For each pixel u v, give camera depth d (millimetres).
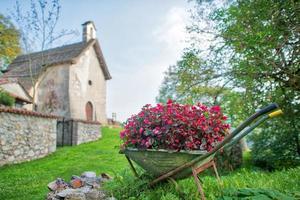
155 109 3863
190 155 3350
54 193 4574
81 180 5023
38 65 22312
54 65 21641
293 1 5715
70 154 12094
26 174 8023
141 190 4121
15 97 16109
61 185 4887
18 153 10461
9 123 10250
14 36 18453
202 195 3275
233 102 7137
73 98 21344
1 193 5664
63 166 9242
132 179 4473
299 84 6680
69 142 15328
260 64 5934
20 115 10836
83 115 22234
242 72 6477
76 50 22734
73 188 4762
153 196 3863
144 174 4375
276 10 5844
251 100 6977
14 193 5668
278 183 4422
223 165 8969
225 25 6188
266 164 10414
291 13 5871
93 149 13320
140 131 3789
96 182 5082
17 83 18469
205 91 7465
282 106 7738
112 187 4438
